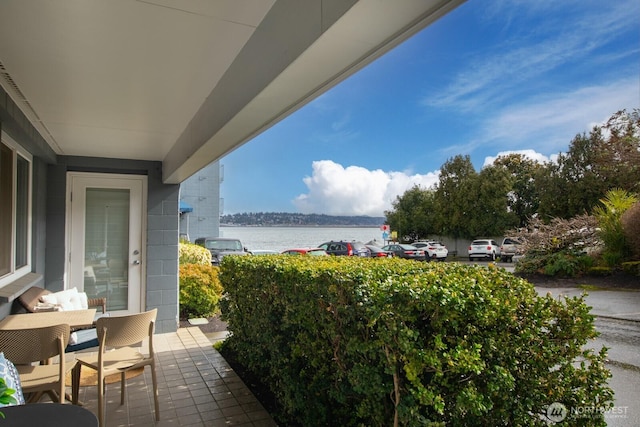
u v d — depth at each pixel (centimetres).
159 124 386
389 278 217
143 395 350
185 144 400
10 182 350
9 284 340
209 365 429
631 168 950
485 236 2150
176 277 582
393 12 128
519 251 938
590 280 771
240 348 411
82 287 544
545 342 198
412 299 183
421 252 1762
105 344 292
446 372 187
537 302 202
